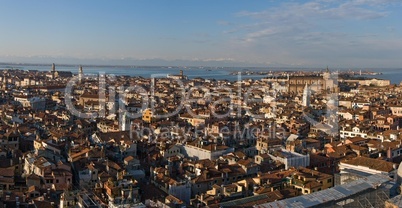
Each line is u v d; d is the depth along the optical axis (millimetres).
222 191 150250
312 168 186500
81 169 171375
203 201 141375
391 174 139500
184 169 184625
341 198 111625
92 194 141875
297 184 149500
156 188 161750
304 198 110688
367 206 112938
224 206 125688
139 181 170750
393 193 121750
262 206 105188
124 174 161500
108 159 192250
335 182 151125
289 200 109188
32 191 142625
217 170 174125
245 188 151125
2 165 181375
